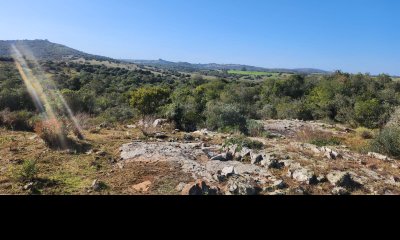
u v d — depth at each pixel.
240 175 7.04
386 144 11.20
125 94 30.72
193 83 61.88
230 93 38.62
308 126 19.69
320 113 28.23
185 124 15.49
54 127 8.96
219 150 9.26
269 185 6.59
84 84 46.38
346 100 30.05
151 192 5.89
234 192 6.01
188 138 11.04
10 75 40.38
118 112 20.22
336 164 8.27
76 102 21.75
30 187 5.73
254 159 8.18
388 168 8.71
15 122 11.78
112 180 6.40
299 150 9.60
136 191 5.93
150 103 20.52
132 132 11.76
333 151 9.37
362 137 15.80
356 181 7.20
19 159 7.33
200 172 7.02
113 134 11.07
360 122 23.92
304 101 36.31
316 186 6.77
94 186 5.93
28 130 11.63
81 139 9.66
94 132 11.30
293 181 6.99
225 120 15.73
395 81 43.22
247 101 38.19
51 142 8.72
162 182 6.34
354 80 41.78
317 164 8.09
